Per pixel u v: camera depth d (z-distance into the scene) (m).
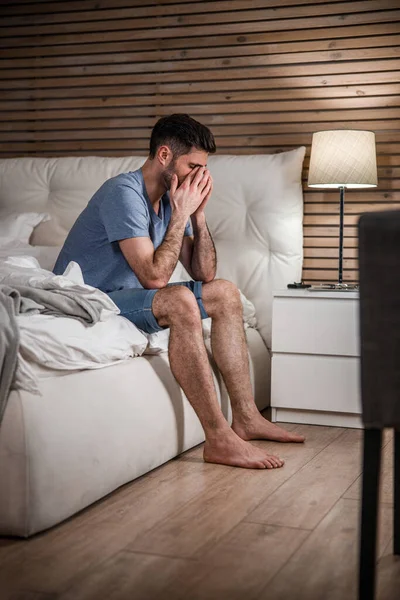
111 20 4.24
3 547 1.88
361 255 1.44
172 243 2.74
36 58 4.37
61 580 1.68
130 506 2.20
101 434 2.22
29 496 1.93
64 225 4.00
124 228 2.72
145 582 1.68
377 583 1.68
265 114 4.03
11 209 4.12
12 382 2.01
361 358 1.47
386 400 1.45
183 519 2.08
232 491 2.34
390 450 2.89
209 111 4.11
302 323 3.34
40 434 1.97
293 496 2.30
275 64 4.00
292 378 3.37
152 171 2.86
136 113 4.23
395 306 1.42
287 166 3.81
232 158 3.91
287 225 3.78
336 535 1.97
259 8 4.00
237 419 3.03
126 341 2.51
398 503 1.84
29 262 2.88
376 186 3.80
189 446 2.83
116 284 2.84
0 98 4.45
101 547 1.88
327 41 3.91
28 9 4.36
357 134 3.54
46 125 4.39
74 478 2.08
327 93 3.93
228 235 3.86
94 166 4.06
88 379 2.27
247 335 3.58
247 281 3.81
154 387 2.59
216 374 3.05
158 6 4.14
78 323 2.35
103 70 4.27
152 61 4.19
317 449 2.90
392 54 3.82
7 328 2.02
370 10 3.83
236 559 1.81
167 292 2.64
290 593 1.63
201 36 4.11
